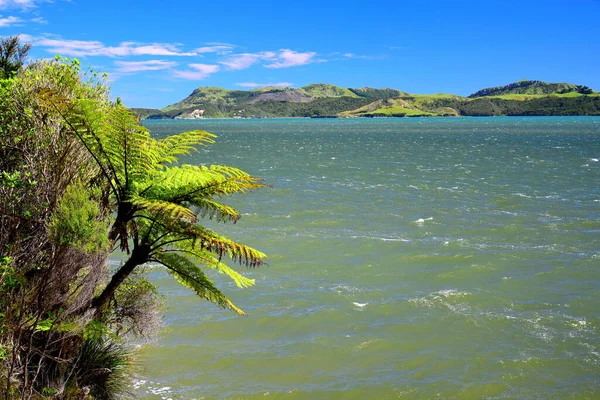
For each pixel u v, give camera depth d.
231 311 14.22
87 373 7.60
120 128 6.87
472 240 21.73
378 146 89.25
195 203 7.62
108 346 8.42
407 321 13.77
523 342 12.62
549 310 14.54
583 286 16.36
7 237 6.77
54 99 6.70
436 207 29.38
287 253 19.70
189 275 7.75
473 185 38.53
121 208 7.20
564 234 22.86
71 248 6.42
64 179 7.31
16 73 8.34
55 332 7.02
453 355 12.02
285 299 15.20
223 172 7.60
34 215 7.25
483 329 13.31
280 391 10.52
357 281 16.80
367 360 11.83
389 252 19.88
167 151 7.61
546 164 54.72
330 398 10.34
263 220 25.36
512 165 53.91
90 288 6.65
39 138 7.52
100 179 7.77
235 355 11.88
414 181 41.00
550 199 32.06
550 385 10.83
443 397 10.39
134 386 10.20
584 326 13.50
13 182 6.92
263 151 77.50
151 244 7.44
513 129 165.38
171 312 13.98
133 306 8.53
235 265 18.09
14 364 6.32
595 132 137.50
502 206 29.77
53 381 6.80
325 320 13.84
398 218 26.30
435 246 20.75
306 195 33.38
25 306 6.41
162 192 7.34
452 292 15.75
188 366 11.29
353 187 37.34
